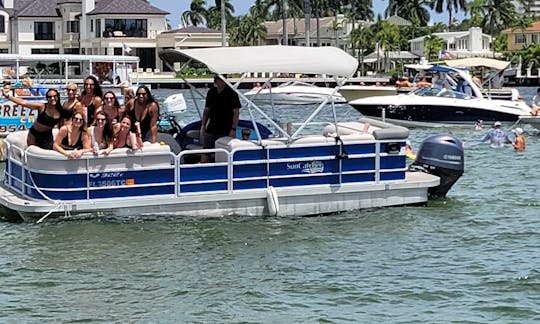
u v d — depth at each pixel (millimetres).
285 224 13289
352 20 102125
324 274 10875
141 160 12930
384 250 12039
